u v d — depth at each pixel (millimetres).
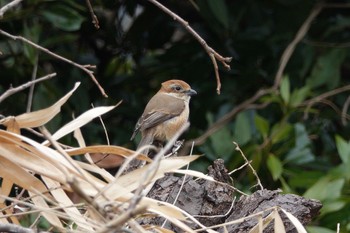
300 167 12547
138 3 13969
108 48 14227
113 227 5035
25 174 6492
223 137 12383
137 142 13062
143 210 5051
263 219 7207
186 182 7707
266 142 11914
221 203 7621
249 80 13656
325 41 14000
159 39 14305
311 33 14070
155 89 14125
